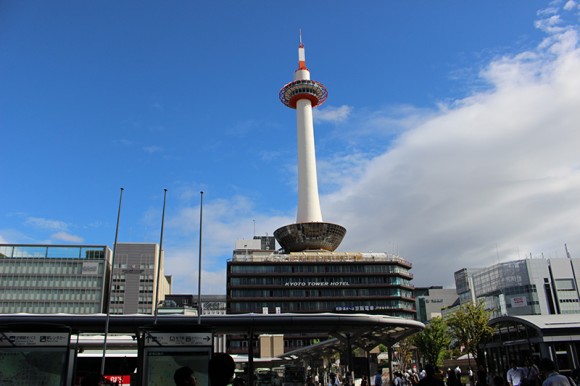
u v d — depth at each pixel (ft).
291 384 164.04
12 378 56.95
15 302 460.96
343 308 421.59
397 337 183.32
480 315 200.54
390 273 441.68
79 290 471.62
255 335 167.22
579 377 89.61
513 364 71.67
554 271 486.79
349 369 164.86
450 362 293.84
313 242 472.03
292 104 530.27
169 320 140.56
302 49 540.93
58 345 59.00
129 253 516.32
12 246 474.49
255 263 428.56
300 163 501.15
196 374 60.49
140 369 60.90
